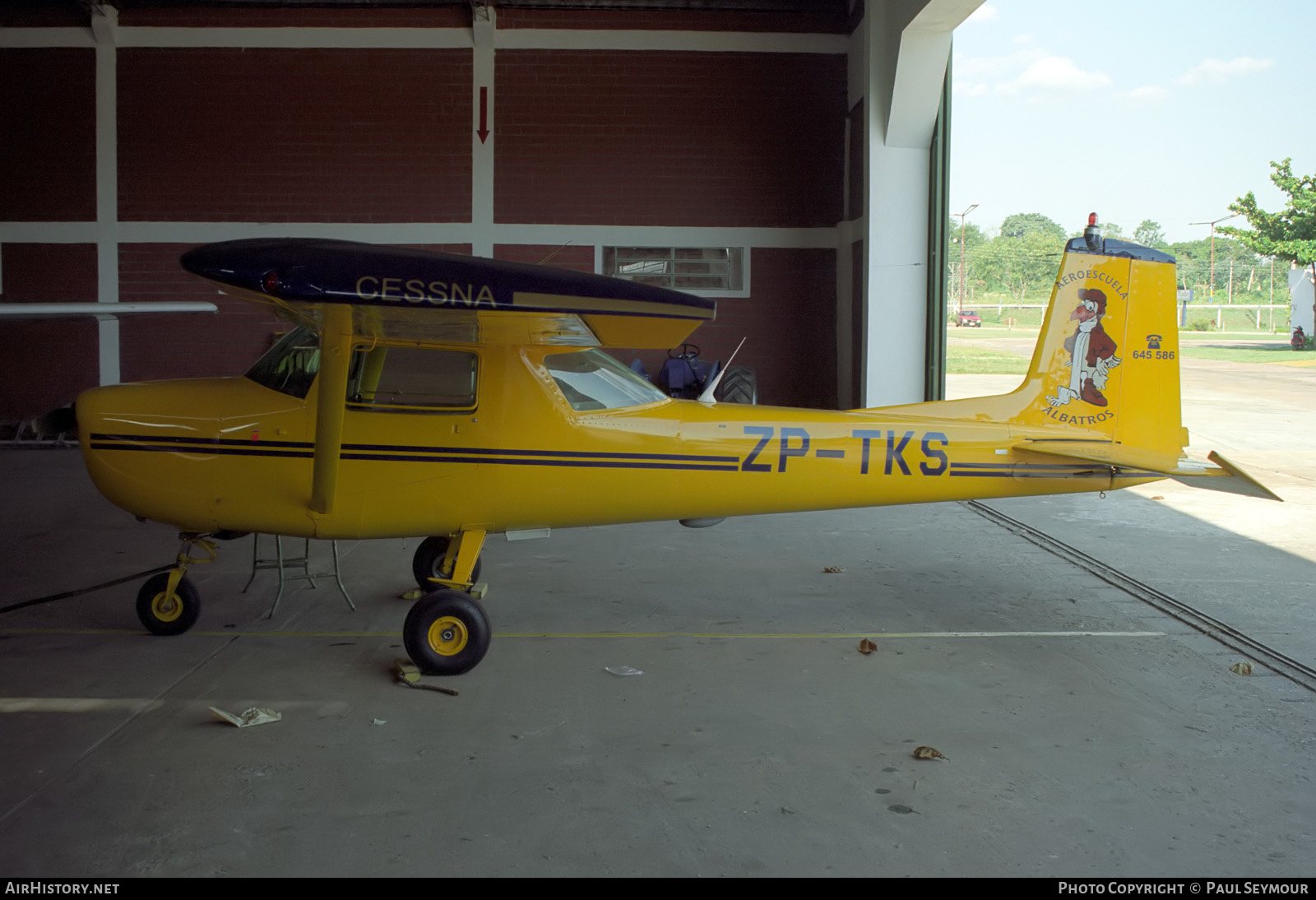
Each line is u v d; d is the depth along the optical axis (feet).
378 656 13.80
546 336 13.02
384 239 38.81
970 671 13.33
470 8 38.14
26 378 38.96
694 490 14.29
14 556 19.95
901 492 14.78
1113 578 18.43
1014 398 15.19
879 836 8.77
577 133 38.78
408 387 13.60
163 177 38.47
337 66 38.40
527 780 9.88
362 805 9.29
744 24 38.63
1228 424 42.47
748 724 11.44
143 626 15.11
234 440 13.52
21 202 38.52
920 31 29.35
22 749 10.50
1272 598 17.01
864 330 32.68
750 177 39.11
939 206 31.48
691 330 11.55
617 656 13.93
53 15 37.86
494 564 19.47
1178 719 11.62
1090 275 15.06
